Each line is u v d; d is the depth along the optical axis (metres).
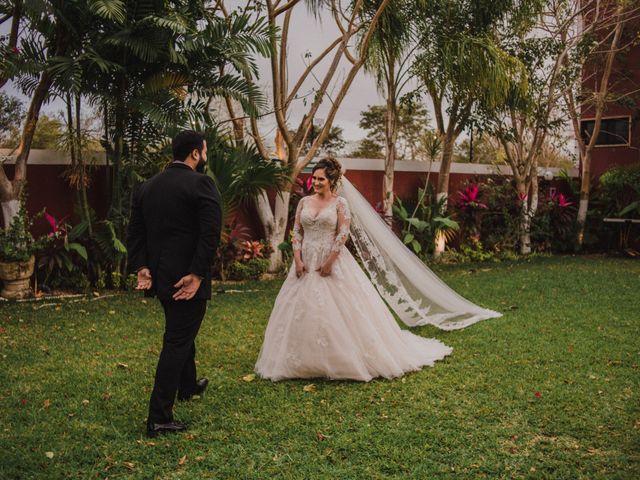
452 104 11.38
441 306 6.41
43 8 6.98
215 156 8.45
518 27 11.35
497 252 12.59
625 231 13.39
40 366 4.79
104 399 4.04
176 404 3.98
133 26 7.36
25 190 8.43
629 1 12.08
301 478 2.98
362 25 10.14
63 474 2.99
